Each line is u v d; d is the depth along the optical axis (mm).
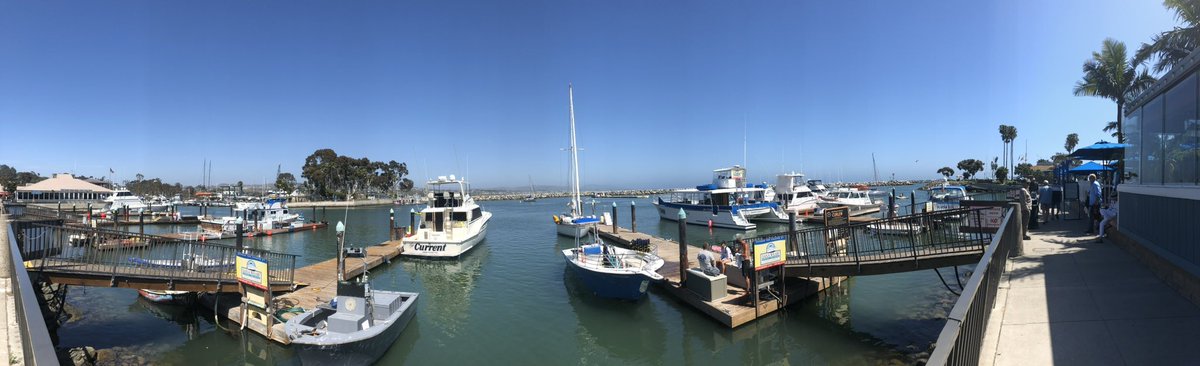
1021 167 86438
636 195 134250
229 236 35938
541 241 32406
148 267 13930
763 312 13266
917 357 10961
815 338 12297
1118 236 10664
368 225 49688
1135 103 9703
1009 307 6895
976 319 4402
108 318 14375
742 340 12492
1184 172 7254
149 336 13086
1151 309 6434
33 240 13516
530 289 18219
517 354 12250
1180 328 5773
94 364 11289
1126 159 10562
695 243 30969
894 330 12547
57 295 14586
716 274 14484
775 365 11133
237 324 13250
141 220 39656
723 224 37281
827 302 14617
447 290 18469
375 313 12039
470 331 13797
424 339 13203
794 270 13781
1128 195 10141
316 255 29141
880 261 12352
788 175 44906
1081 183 17422
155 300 15266
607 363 11664
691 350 12164
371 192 109125
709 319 13508
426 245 24562
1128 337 5668
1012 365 5234
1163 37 21344
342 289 11406
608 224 37594
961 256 11297
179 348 12367
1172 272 7312
